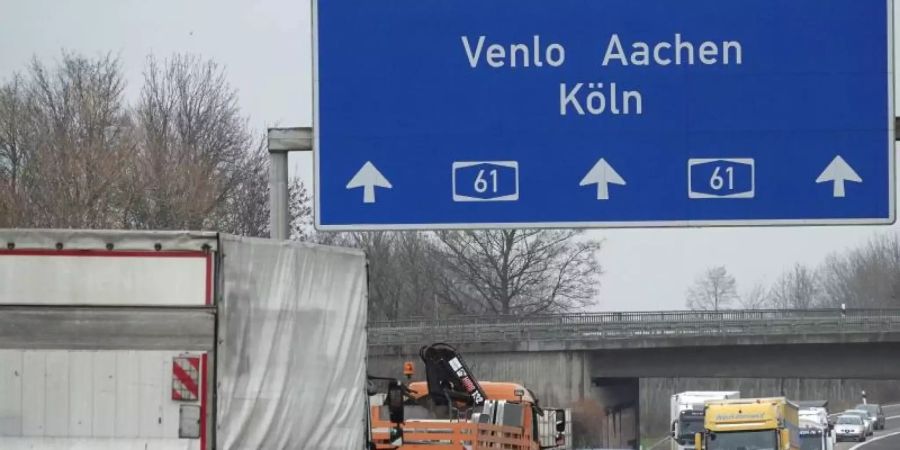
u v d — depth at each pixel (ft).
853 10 101.50
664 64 101.55
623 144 101.55
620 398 474.08
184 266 80.89
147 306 80.38
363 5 102.22
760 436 268.82
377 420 146.92
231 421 81.46
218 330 80.53
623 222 101.35
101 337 80.02
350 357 95.61
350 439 95.66
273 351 85.61
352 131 102.32
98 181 297.94
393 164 102.01
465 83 102.01
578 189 101.60
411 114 102.06
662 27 101.55
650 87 101.55
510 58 101.81
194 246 81.00
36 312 80.07
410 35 102.17
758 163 101.45
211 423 79.77
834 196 101.45
